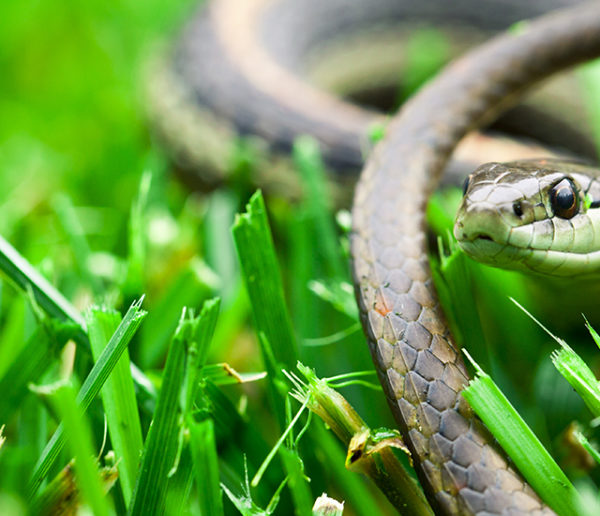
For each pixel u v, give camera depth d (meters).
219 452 0.23
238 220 0.24
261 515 0.22
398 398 0.22
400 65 0.48
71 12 0.46
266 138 0.33
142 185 0.27
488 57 0.29
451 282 0.24
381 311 0.23
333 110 0.33
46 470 0.22
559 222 0.24
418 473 0.22
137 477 0.22
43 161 0.34
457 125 0.27
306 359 0.25
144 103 0.38
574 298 0.27
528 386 0.27
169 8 0.47
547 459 0.22
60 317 0.24
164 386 0.22
